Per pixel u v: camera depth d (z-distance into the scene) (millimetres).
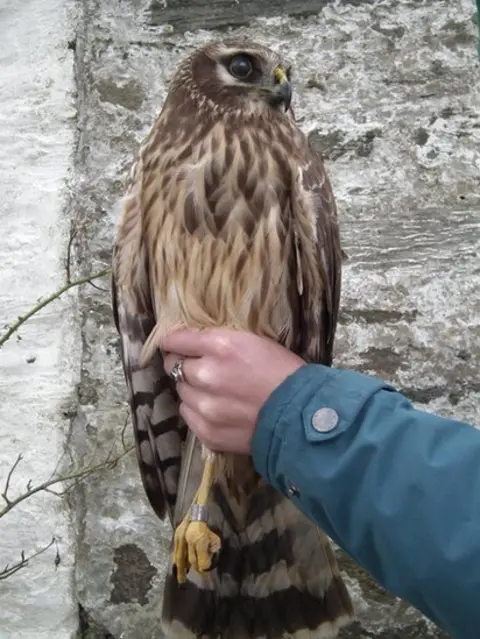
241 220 680
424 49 951
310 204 677
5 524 860
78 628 843
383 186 918
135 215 711
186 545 656
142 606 840
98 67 968
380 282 892
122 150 947
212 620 720
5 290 919
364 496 458
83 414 881
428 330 878
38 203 939
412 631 812
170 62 966
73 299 913
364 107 940
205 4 976
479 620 416
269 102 712
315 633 707
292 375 523
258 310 688
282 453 501
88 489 864
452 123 931
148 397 743
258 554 728
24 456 875
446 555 425
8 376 896
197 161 688
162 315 699
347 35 959
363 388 495
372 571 471
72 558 854
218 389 556
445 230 903
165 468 757
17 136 959
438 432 461
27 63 978
